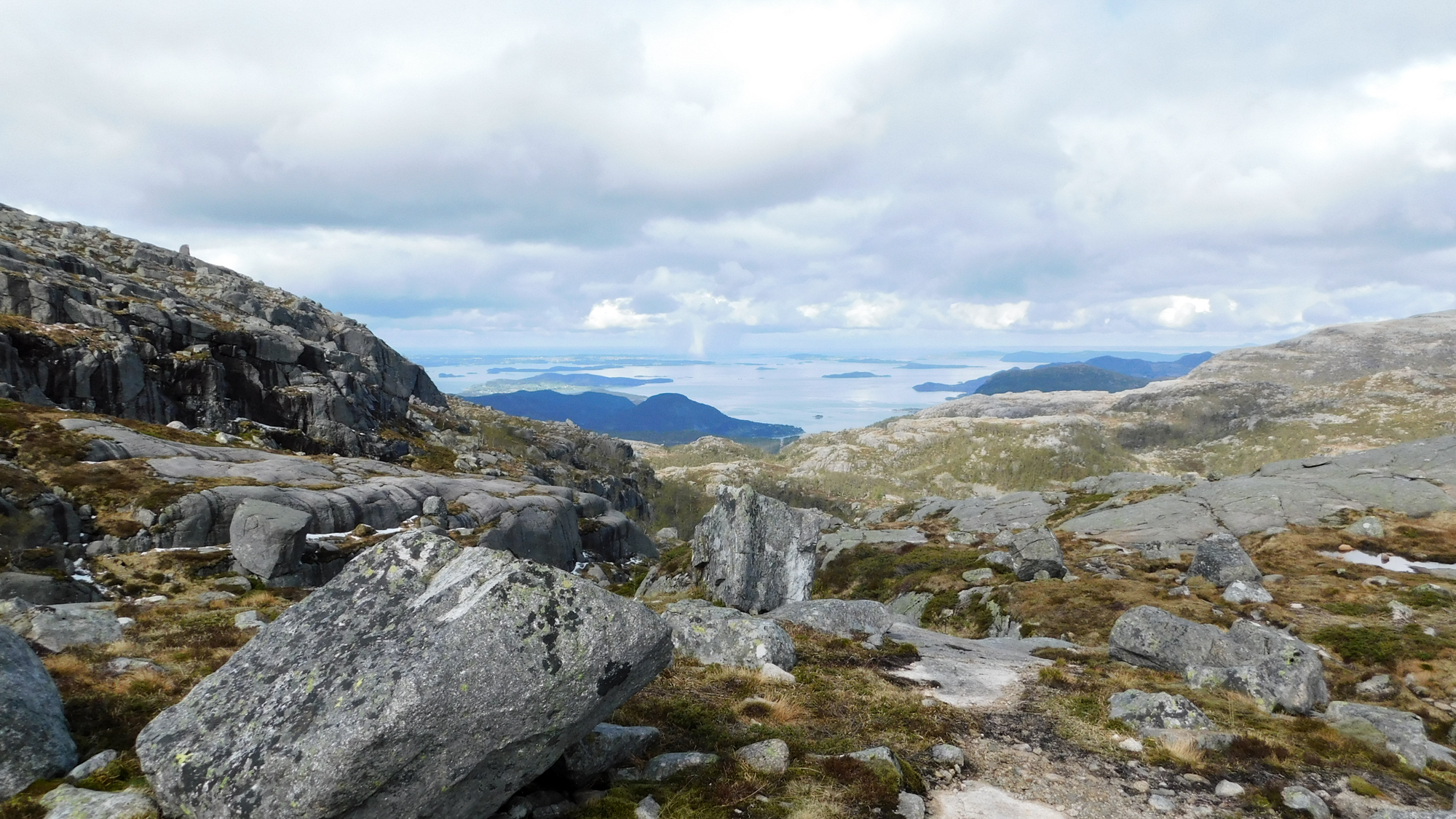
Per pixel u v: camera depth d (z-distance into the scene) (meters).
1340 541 62.97
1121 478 103.88
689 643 23.58
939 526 97.75
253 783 8.56
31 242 161.38
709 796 12.36
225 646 21.53
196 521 60.09
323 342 180.88
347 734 8.55
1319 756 17.44
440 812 9.29
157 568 53.66
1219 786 15.16
